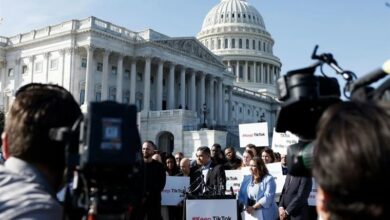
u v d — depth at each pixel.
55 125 3.05
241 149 83.56
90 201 2.64
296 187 13.14
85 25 89.12
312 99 2.93
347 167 1.77
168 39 98.94
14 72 97.00
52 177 3.11
